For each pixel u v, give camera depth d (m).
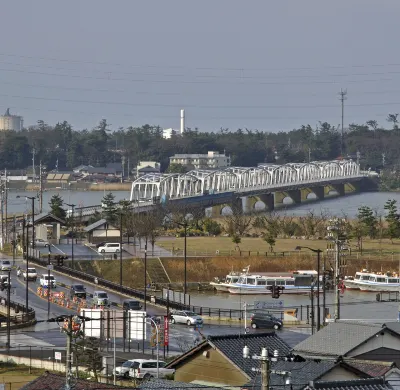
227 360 163.75
